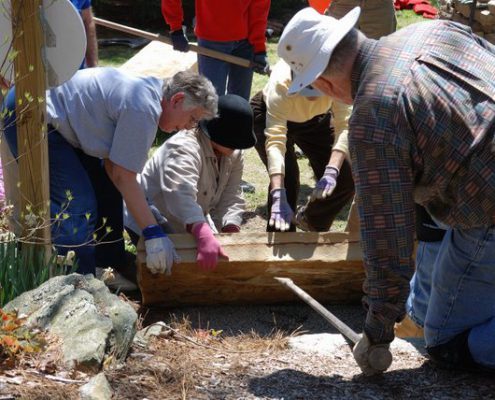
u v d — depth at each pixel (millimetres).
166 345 3754
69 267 4285
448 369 3432
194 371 3373
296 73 3131
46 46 3746
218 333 4168
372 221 2887
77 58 3754
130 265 4809
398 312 3023
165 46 8203
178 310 4527
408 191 2852
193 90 4098
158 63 7789
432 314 3375
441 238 3639
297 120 4836
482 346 3246
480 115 2801
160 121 4215
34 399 2842
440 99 2793
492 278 3160
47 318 3354
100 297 3557
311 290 4574
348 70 2932
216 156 4641
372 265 2947
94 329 3275
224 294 4520
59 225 4129
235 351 3824
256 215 6277
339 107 4898
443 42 2912
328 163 5090
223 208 4859
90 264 4336
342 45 2916
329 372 3432
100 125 4152
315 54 3029
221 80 6512
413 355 3615
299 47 3051
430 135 2797
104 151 4188
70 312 3367
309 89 4352
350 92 2996
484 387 3281
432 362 3514
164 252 4211
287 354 3686
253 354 3746
